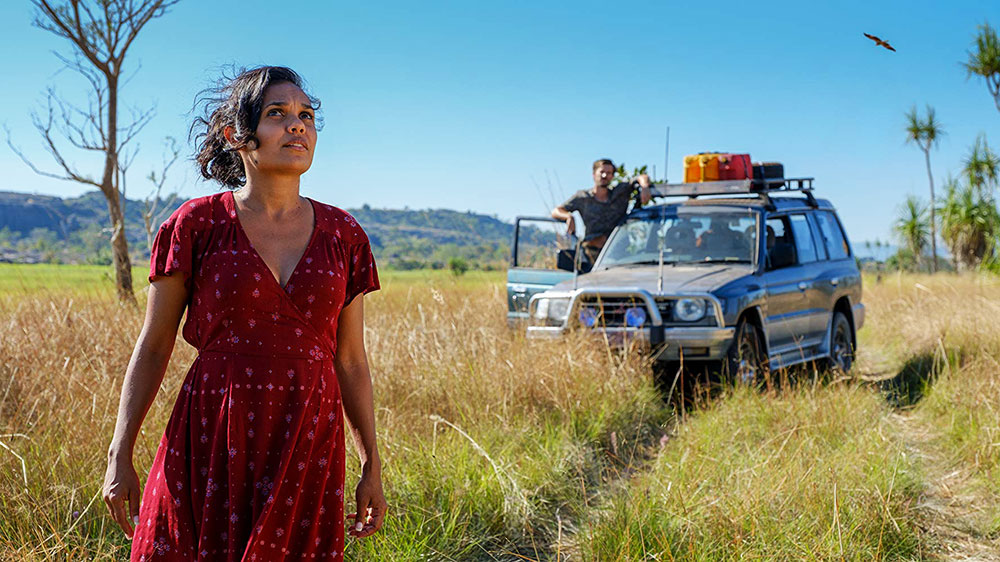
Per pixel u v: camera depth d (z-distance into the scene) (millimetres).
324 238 2273
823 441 5516
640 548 3846
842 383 7348
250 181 2236
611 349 7168
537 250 10562
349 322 2412
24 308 7730
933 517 4574
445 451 4879
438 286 10891
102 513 3902
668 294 7219
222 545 2127
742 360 7336
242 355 2152
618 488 4953
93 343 6398
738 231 8281
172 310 2215
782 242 8586
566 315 7500
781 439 5562
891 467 4840
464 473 4574
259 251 2186
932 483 5152
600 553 3918
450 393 6117
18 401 5168
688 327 7172
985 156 24094
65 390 5246
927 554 4082
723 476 4840
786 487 4480
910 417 6938
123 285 10250
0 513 3736
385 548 3730
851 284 9500
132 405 2186
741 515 4043
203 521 2113
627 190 9312
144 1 10203
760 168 8883
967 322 9570
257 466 2141
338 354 2434
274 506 2127
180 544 2137
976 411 6168
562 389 6320
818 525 4059
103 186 10359
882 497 4234
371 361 6559
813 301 8664
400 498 4297
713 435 5812
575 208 9289
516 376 6344
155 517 2158
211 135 2377
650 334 7164
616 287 7406
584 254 9188
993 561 4016
